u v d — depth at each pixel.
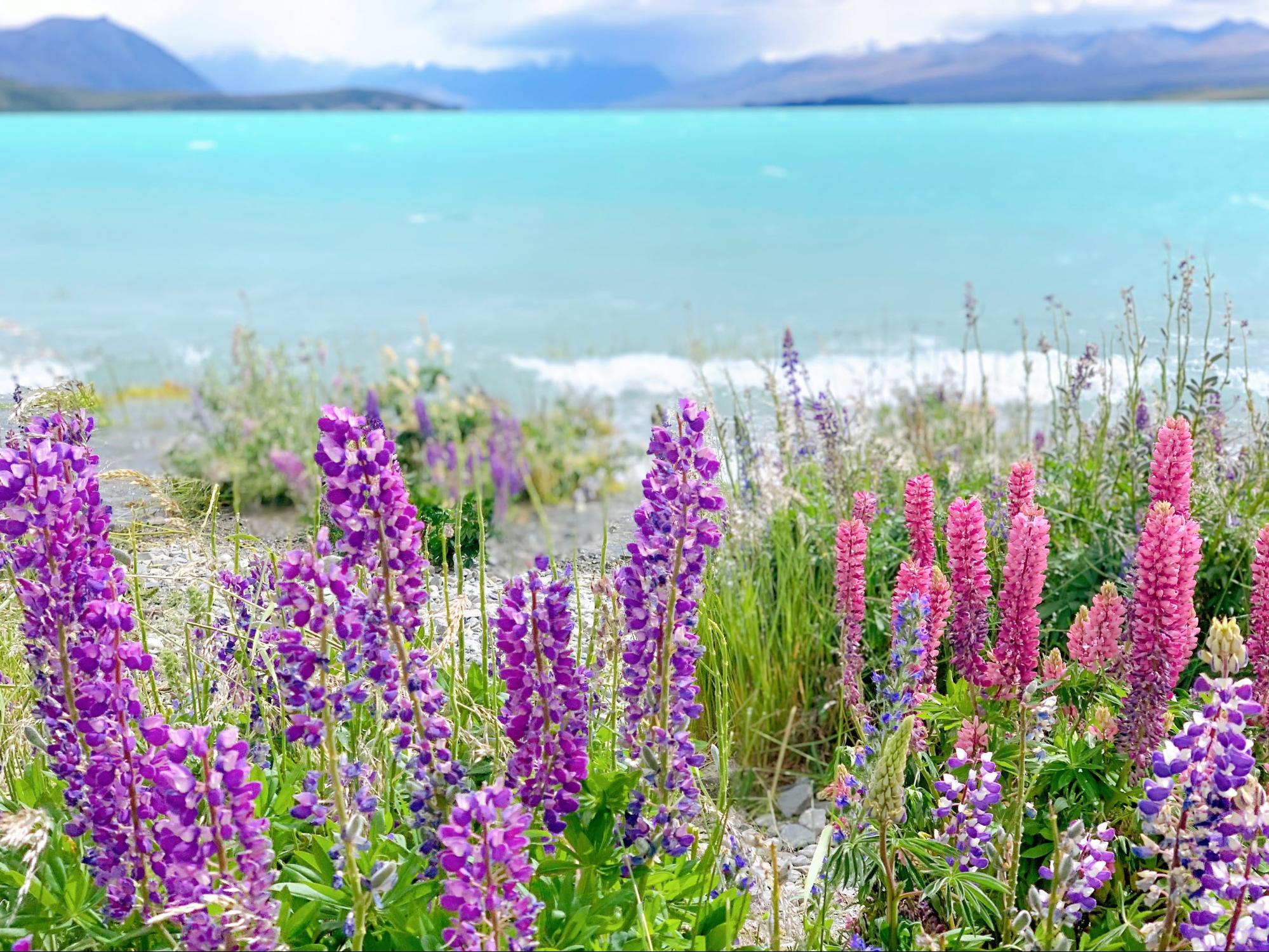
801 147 109.69
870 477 5.57
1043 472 5.44
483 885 2.13
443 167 91.75
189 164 99.12
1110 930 2.97
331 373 17.48
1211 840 2.52
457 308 26.62
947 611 3.64
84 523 2.55
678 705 2.71
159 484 3.52
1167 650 3.17
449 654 3.15
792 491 5.32
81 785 2.48
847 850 2.95
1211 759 2.52
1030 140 111.62
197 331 23.48
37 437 2.62
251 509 9.16
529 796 2.59
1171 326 6.20
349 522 2.44
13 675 3.24
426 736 2.50
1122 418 5.54
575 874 2.69
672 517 2.63
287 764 3.13
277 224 48.22
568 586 2.55
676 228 43.62
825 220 44.16
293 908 2.56
